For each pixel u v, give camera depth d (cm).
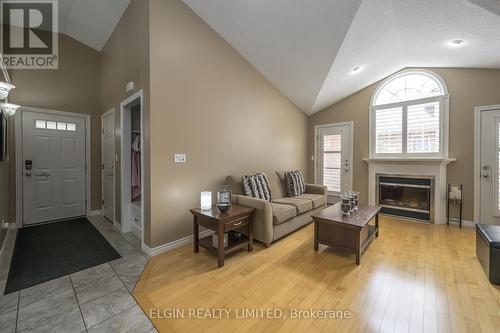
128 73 295
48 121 371
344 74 375
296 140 489
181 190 274
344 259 245
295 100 463
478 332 143
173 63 263
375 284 197
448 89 368
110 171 375
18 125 345
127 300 175
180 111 271
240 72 351
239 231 272
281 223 297
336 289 190
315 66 348
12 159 341
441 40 290
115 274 213
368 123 449
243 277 209
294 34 297
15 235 314
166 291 187
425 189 385
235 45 336
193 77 284
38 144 363
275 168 430
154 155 248
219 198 257
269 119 412
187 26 277
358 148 463
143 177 260
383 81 432
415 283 198
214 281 202
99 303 171
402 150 411
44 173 369
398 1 240
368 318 156
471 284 196
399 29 288
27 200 354
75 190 401
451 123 365
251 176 329
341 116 485
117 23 329
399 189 414
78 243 286
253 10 273
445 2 225
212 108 309
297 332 144
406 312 162
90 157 415
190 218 285
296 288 192
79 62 401
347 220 248
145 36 250
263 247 277
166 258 245
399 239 302
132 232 324
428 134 385
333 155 498
